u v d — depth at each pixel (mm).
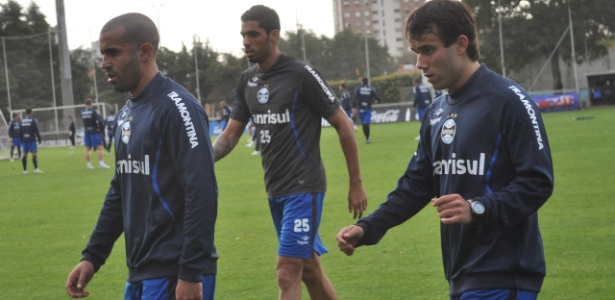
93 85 91125
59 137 71875
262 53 9180
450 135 5566
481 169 5426
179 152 6105
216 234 15555
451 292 5668
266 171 9305
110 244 6805
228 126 9734
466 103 5520
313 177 9102
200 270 5980
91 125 37625
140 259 6312
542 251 5523
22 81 84312
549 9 72125
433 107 5832
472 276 5461
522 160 5289
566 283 10422
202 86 89062
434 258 12422
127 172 6379
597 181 20000
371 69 105938
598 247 12445
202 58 88812
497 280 5379
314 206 9062
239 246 14211
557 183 19953
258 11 9156
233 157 38156
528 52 73500
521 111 5324
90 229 17578
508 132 5359
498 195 5195
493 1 73312
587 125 43656
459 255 5547
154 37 6355
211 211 6055
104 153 53250
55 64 88312
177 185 6191
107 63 6262
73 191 26438
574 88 74750
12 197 25297
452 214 5102
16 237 16750
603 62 77062
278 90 9164
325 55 103938
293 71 9148
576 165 23875
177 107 6148
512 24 72938
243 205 19750
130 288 6426
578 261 11594
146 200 6277
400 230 14953
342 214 17281
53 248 15273
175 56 88812
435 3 5473
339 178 24703
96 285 11805
